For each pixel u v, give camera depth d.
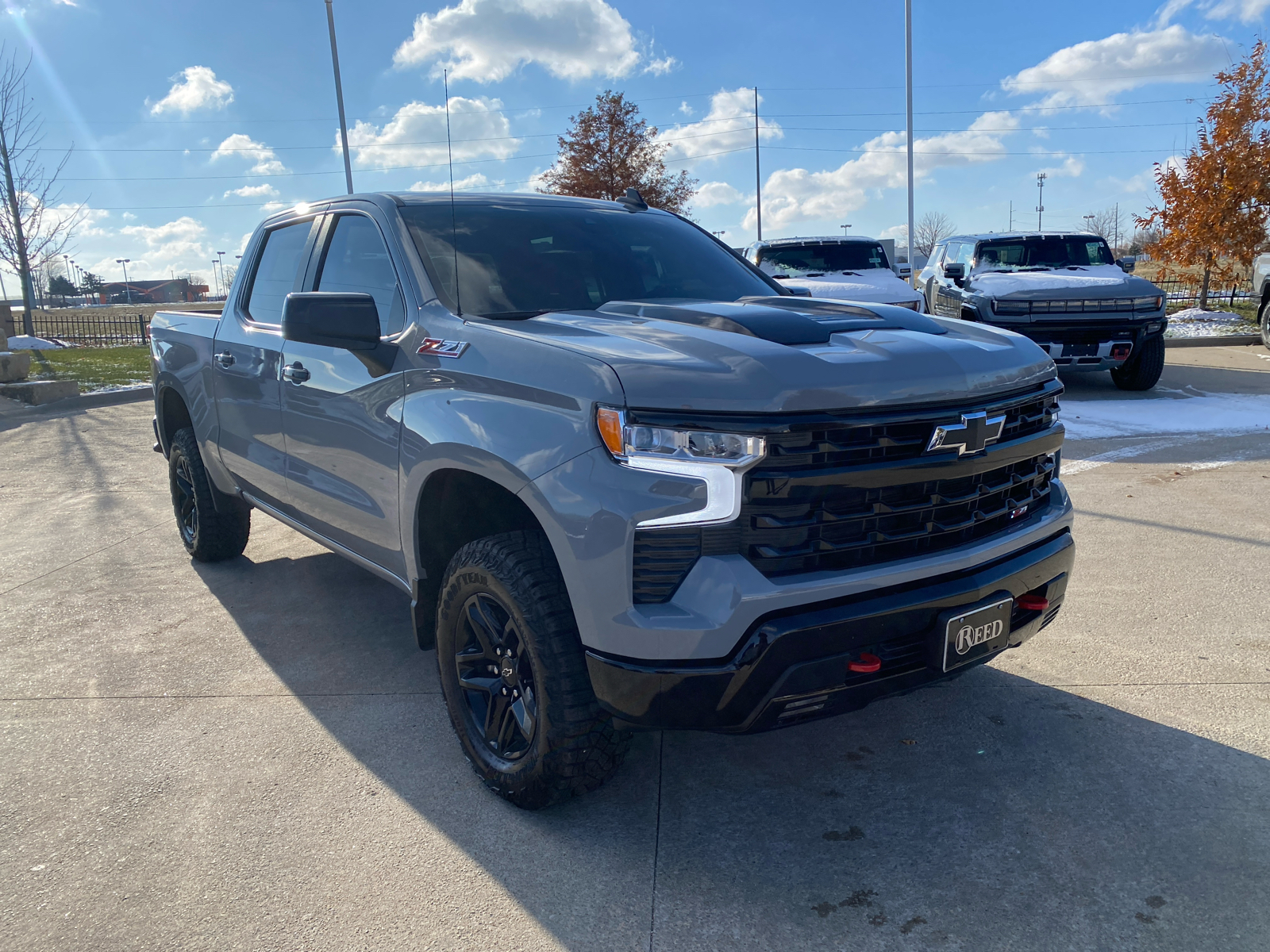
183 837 2.64
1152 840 2.50
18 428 10.59
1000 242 11.74
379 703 3.49
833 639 2.28
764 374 2.25
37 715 3.43
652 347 2.43
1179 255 18.22
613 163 24.59
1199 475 6.53
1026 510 2.88
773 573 2.25
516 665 2.64
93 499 6.98
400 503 2.96
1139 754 2.95
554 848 2.55
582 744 2.51
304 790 2.88
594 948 2.15
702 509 2.20
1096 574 4.62
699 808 2.74
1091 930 2.16
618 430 2.25
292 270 3.98
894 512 2.38
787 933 2.19
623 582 2.25
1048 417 2.89
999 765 2.92
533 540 2.60
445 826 2.67
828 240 12.05
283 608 4.53
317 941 2.20
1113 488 6.28
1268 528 5.25
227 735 3.25
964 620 2.47
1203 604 4.18
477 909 2.30
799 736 3.17
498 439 2.50
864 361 2.39
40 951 2.17
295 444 3.67
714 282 3.65
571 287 3.27
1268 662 3.57
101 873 2.47
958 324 3.09
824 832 2.59
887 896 2.31
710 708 2.27
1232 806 2.64
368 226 3.48
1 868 2.51
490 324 2.79
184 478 5.16
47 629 4.30
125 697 3.57
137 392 13.27
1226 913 2.20
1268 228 17.23
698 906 2.29
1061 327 9.74
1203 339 15.33
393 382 2.98
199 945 2.19
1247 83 16.80
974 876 2.38
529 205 3.69
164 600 4.68
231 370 4.20
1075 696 3.37
